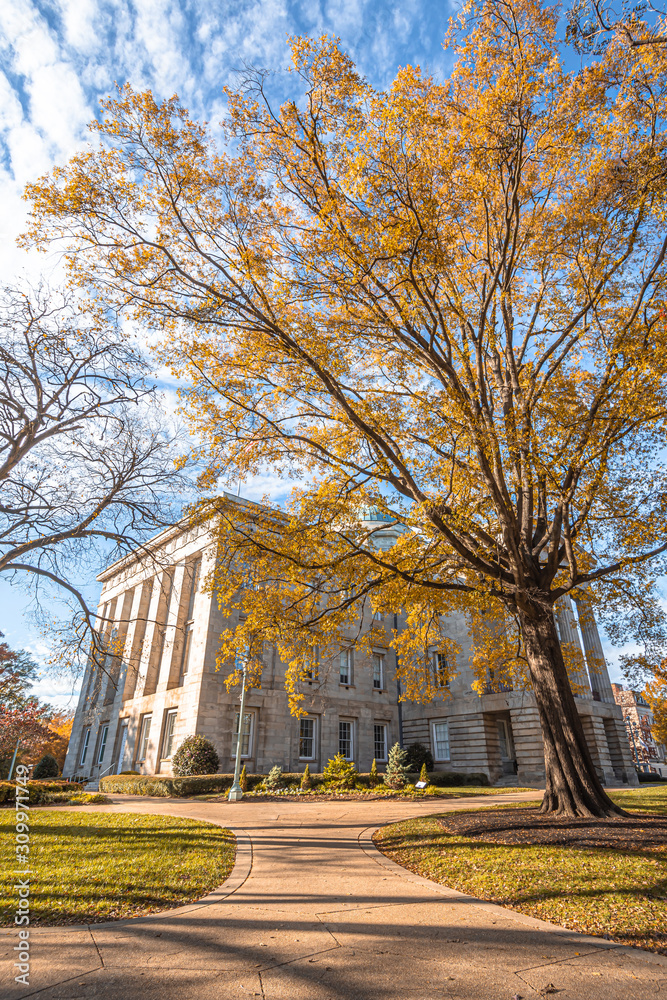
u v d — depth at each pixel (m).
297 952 5.23
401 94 11.30
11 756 42.78
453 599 15.71
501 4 11.18
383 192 10.74
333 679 34.25
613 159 11.88
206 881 7.75
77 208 10.82
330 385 11.52
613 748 33.28
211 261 11.63
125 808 17.67
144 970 4.73
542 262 13.29
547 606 12.76
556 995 4.38
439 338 12.62
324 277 11.57
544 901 6.71
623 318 12.68
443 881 7.96
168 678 31.66
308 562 13.84
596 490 11.80
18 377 16.02
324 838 11.52
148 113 10.58
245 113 11.06
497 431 11.88
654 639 15.60
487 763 31.06
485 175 11.75
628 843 8.77
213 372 12.66
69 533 17.19
